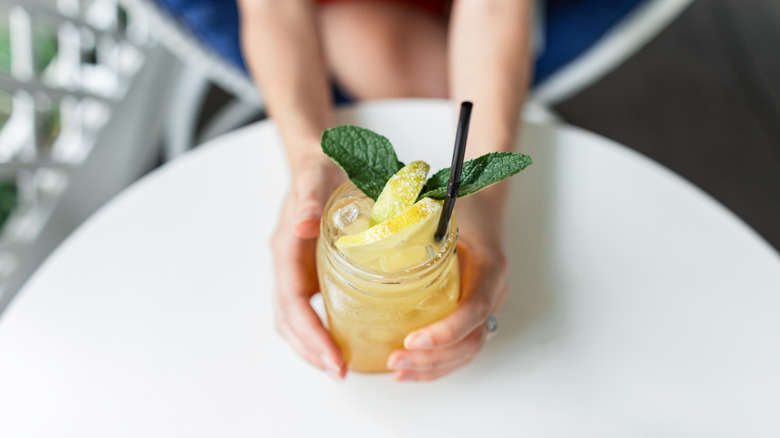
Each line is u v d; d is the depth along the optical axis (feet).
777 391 1.61
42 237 3.01
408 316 1.45
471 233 1.63
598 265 1.80
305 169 1.69
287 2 2.11
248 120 3.97
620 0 2.64
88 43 3.15
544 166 1.99
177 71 3.65
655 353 1.66
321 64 2.07
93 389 1.60
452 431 1.55
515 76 1.99
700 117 4.12
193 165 1.99
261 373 1.62
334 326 1.53
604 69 2.75
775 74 4.29
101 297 1.73
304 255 1.63
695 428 1.56
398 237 1.27
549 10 2.70
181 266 1.78
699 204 1.92
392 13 2.70
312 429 1.55
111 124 3.28
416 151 1.96
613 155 2.02
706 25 4.57
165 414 1.57
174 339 1.67
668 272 1.79
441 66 2.68
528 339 1.67
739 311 1.73
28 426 1.56
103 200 3.33
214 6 2.64
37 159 2.87
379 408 1.57
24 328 1.69
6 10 2.57
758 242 1.85
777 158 3.90
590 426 1.56
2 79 2.57
